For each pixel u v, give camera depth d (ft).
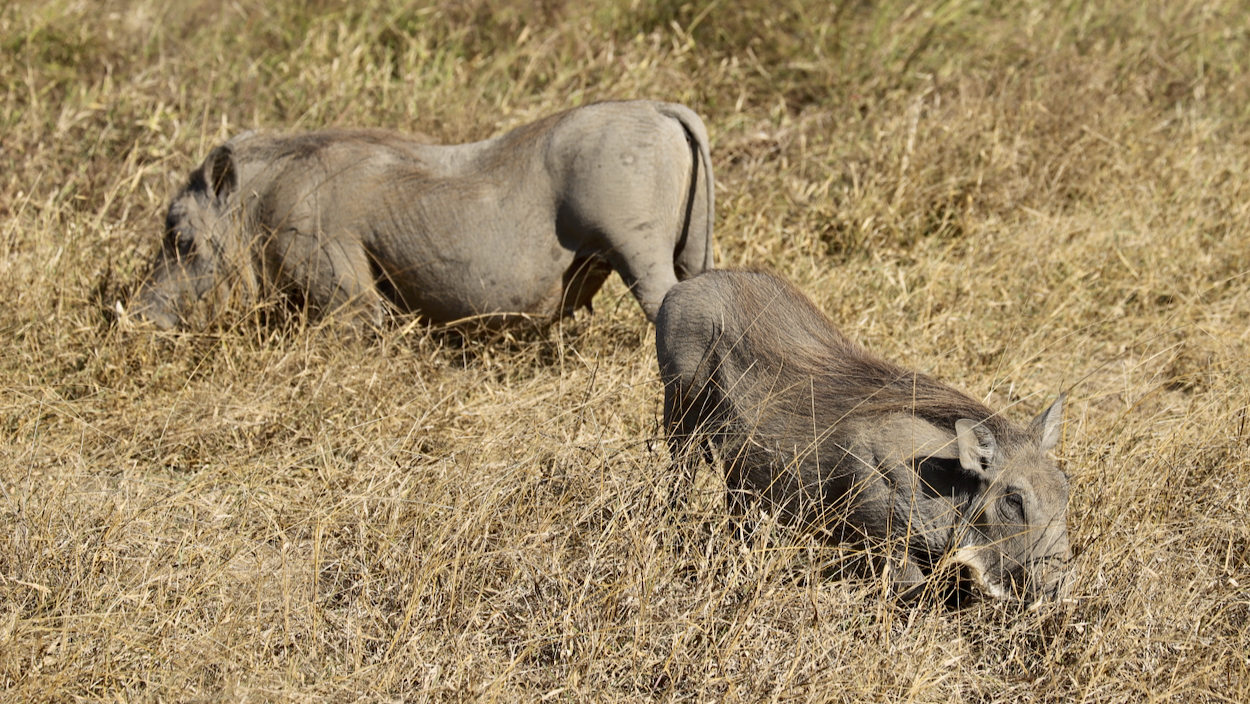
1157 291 70.23
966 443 38.29
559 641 39.34
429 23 95.20
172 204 62.90
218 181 61.87
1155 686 37.63
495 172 57.77
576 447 46.60
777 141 87.25
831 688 36.24
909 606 40.88
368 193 58.65
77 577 40.19
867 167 81.30
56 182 78.79
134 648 37.78
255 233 61.21
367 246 59.31
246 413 54.24
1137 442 50.65
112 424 54.03
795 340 44.80
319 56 90.43
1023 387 60.08
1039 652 39.17
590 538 42.22
